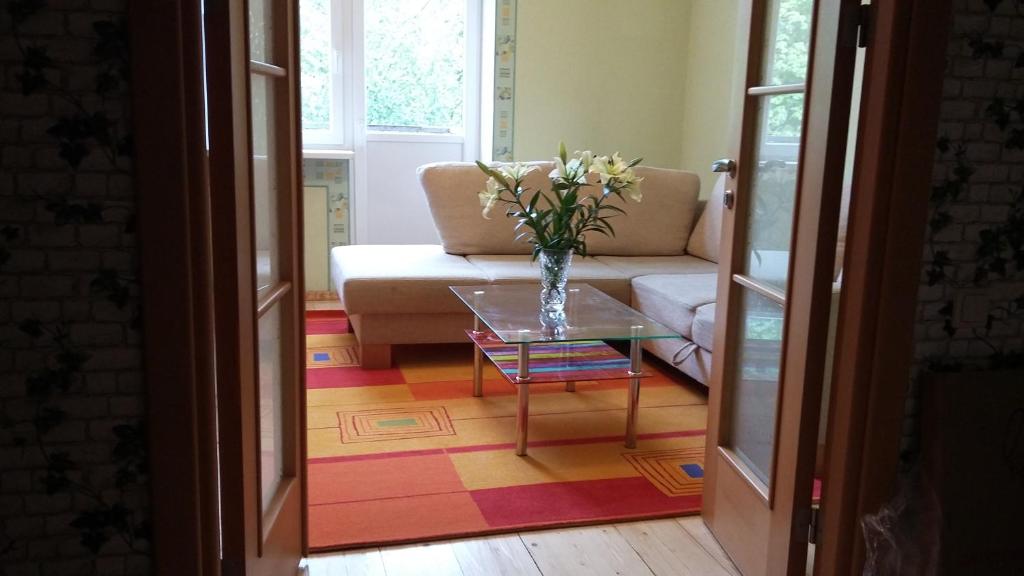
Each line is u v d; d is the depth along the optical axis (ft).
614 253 14.87
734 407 7.47
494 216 14.30
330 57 16.15
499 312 10.12
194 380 4.81
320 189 16.51
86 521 4.95
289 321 6.32
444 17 16.72
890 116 5.42
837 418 5.96
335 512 7.92
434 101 17.03
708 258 14.49
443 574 6.96
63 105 4.48
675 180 15.06
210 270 4.78
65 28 4.41
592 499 8.36
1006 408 5.89
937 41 5.34
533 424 10.43
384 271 12.39
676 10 16.72
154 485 4.88
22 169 4.51
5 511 4.86
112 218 4.63
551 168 14.46
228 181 4.76
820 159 5.76
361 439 9.77
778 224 6.66
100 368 4.78
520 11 16.08
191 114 4.56
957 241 5.80
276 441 6.32
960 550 5.82
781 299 6.40
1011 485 5.89
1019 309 6.02
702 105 16.39
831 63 5.61
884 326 5.69
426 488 8.49
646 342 12.64
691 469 9.16
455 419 10.52
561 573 7.02
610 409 11.05
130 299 4.73
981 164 5.71
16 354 4.69
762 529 6.62
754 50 6.96
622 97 16.85
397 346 13.97
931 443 5.83
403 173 17.06
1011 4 5.53
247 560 5.21
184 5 4.46
